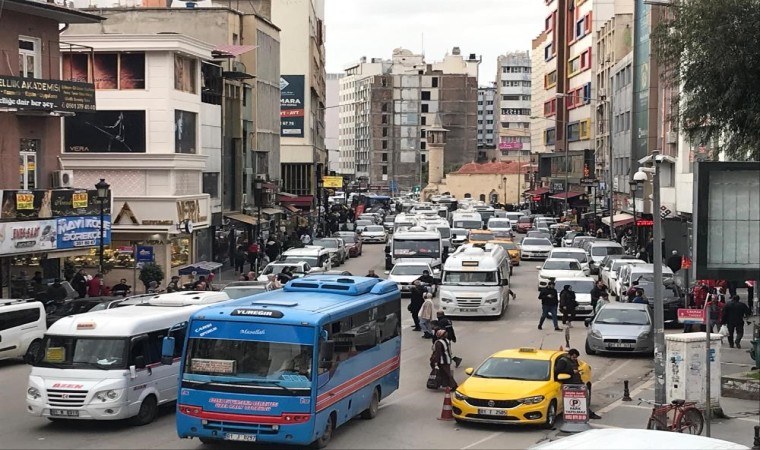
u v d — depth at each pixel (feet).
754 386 79.41
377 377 72.69
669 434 37.42
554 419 69.92
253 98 238.07
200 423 59.72
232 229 206.18
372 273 113.50
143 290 154.61
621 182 270.67
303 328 59.52
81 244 128.47
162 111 160.66
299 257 165.17
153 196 159.63
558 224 286.05
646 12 234.79
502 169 590.14
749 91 95.86
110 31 220.43
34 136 125.39
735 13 95.50
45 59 127.24
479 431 68.03
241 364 59.57
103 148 161.07
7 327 94.68
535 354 73.31
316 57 390.83
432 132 616.80
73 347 67.92
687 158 189.88
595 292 125.80
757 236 59.41
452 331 89.10
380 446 63.10
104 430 67.67
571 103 380.37
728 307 104.32
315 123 373.61
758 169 59.31
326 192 385.50
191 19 222.28
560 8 401.70
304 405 58.75
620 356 103.96
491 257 136.67
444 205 392.27
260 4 287.48
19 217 117.60
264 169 248.52
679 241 141.38
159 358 71.20
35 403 66.90
